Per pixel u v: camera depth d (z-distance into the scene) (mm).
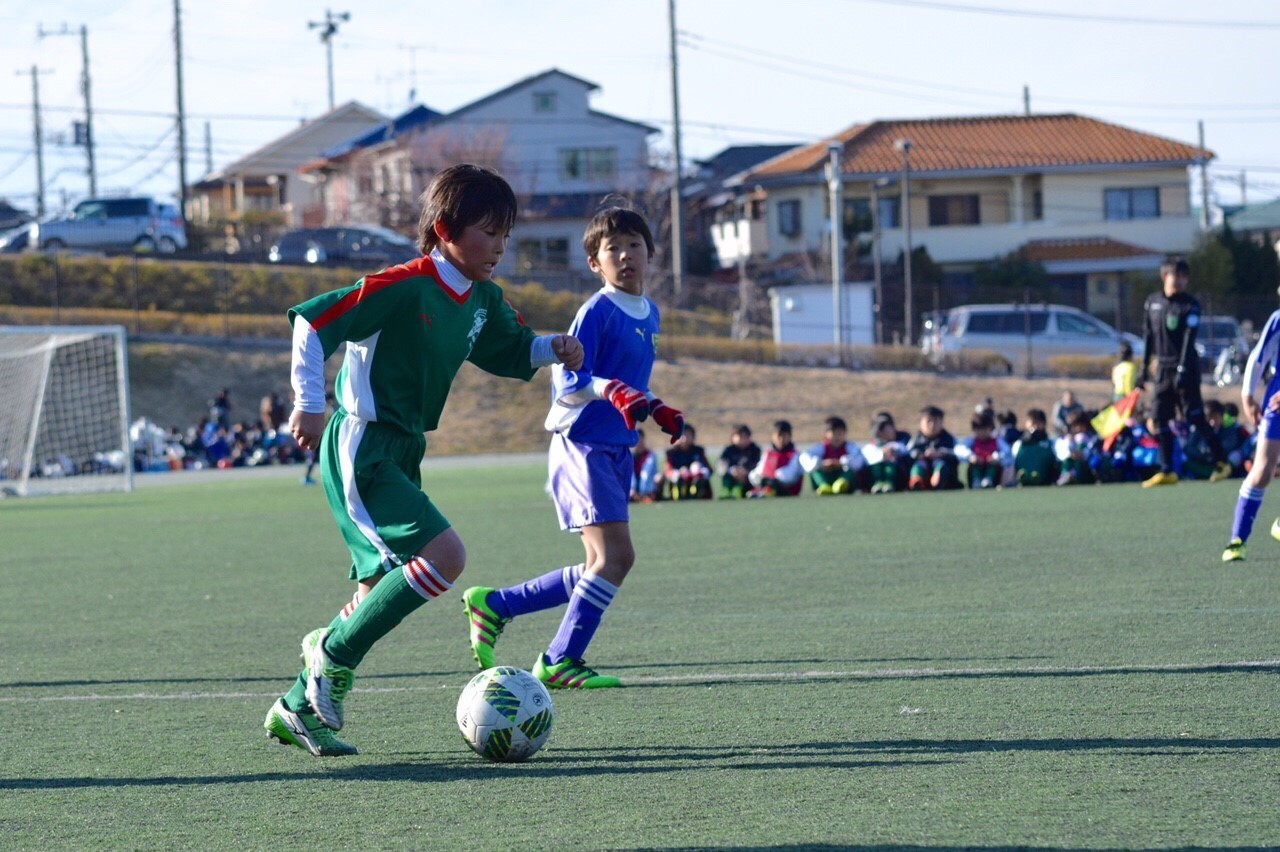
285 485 37188
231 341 60000
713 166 116562
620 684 8625
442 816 5676
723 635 10469
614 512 8594
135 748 7211
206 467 48656
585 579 8555
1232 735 6656
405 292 6758
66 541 22078
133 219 79125
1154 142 84875
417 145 93875
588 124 99750
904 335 69688
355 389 6816
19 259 64062
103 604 13984
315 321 6547
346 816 5719
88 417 51562
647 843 5176
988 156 83875
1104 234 84062
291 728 6828
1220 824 5199
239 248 82812
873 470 25688
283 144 119562
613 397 7105
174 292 65188
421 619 12062
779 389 55281
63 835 5551
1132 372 28484
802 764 6383
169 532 23188
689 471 26188
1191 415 23078
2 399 44844
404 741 7230
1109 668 8508
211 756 6973
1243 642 9258
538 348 7328
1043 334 62156
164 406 53844
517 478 35312
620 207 8922
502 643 10688
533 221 96188
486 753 6629
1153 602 11250
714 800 5793
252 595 14328
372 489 6762
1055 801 5586
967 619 10758
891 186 84250
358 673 9422
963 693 7918
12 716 8180
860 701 7809
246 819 5711
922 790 5832
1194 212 89812
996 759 6328
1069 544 15727
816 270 79938
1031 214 84750
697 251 95812
